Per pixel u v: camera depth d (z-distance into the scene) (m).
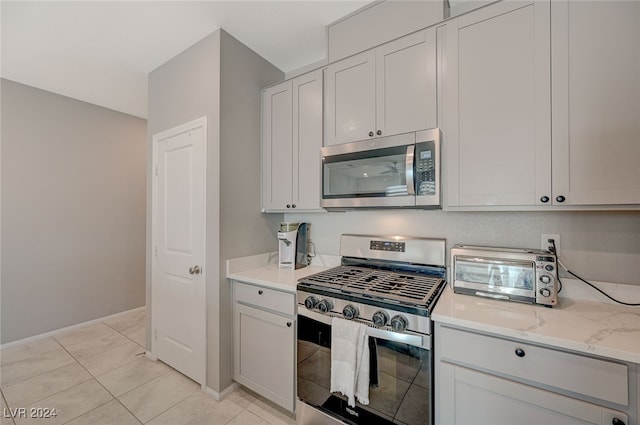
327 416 1.48
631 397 0.87
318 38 2.05
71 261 2.98
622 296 1.28
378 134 1.64
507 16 1.29
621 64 1.07
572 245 1.40
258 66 2.23
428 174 1.44
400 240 1.84
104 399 1.86
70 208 2.98
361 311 1.34
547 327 1.03
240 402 1.85
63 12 1.74
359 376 1.31
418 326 1.19
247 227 2.10
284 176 2.09
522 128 1.26
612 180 1.09
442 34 1.46
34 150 2.75
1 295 2.55
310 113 1.95
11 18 1.79
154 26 1.89
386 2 1.69
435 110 1.47
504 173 1.30
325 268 2.14
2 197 2.57
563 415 0.95
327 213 2.22
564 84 1.17
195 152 2.07
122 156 3.42
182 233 2.16
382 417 1.29
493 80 1.32
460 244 1.67
